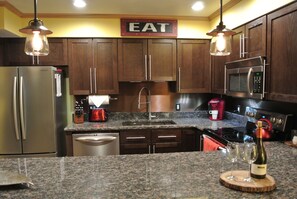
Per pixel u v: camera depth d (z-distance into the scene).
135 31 3.64
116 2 3.04
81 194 1.29
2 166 1.72
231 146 1.53
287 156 1.91
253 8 2.60
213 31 1.96
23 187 1.38
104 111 3.78
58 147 3.35
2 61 3.46
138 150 3.39
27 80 3.12
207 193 1.29
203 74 3.81
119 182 1.44
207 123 3.53
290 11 2.03
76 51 3.58
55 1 2.96
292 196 1.25
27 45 1.89
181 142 3.45
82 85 3.61
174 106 4.10
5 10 2.99
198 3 3.11
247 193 1.28
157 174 1.55
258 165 1.39
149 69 3.69
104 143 3.31
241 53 2.82
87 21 3.58
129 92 4.01
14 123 3.11
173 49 3.73
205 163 1.74
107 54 3.62
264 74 2.38
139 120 3.93
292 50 2.02
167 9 3.36
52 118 3.18
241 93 2.79
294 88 2.00
